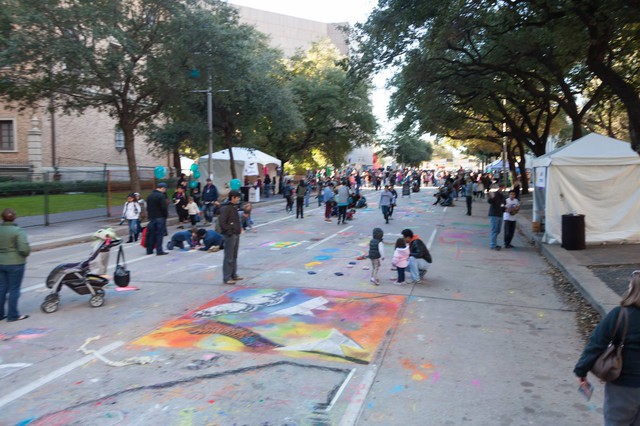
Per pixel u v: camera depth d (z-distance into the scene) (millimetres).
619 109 24984
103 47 18234
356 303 8016
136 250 13828
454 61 18109
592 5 11070
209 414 4305
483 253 13266
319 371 5262
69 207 23250
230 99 26828
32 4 15758
